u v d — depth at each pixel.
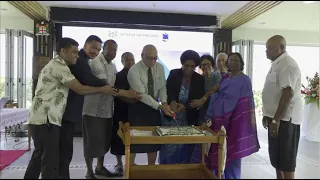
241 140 2.57
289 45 5.50
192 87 2.95
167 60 5.58
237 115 2.58
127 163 2.29
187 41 5.59
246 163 3.32
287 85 2.41
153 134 2.48
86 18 3.88
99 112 2.84
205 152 2.73
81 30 5.35
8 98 4.71
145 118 2.90
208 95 2.91
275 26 4.87
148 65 2.77
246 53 5.61
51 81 2.38
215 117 2.68
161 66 2.97
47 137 2.36
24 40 5.57
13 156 3.84
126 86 3.02
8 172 3.20
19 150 4.18
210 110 2.78
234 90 2.59
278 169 2.59
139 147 2.92
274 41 2.52
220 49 5.57
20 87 5.62
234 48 5.66
